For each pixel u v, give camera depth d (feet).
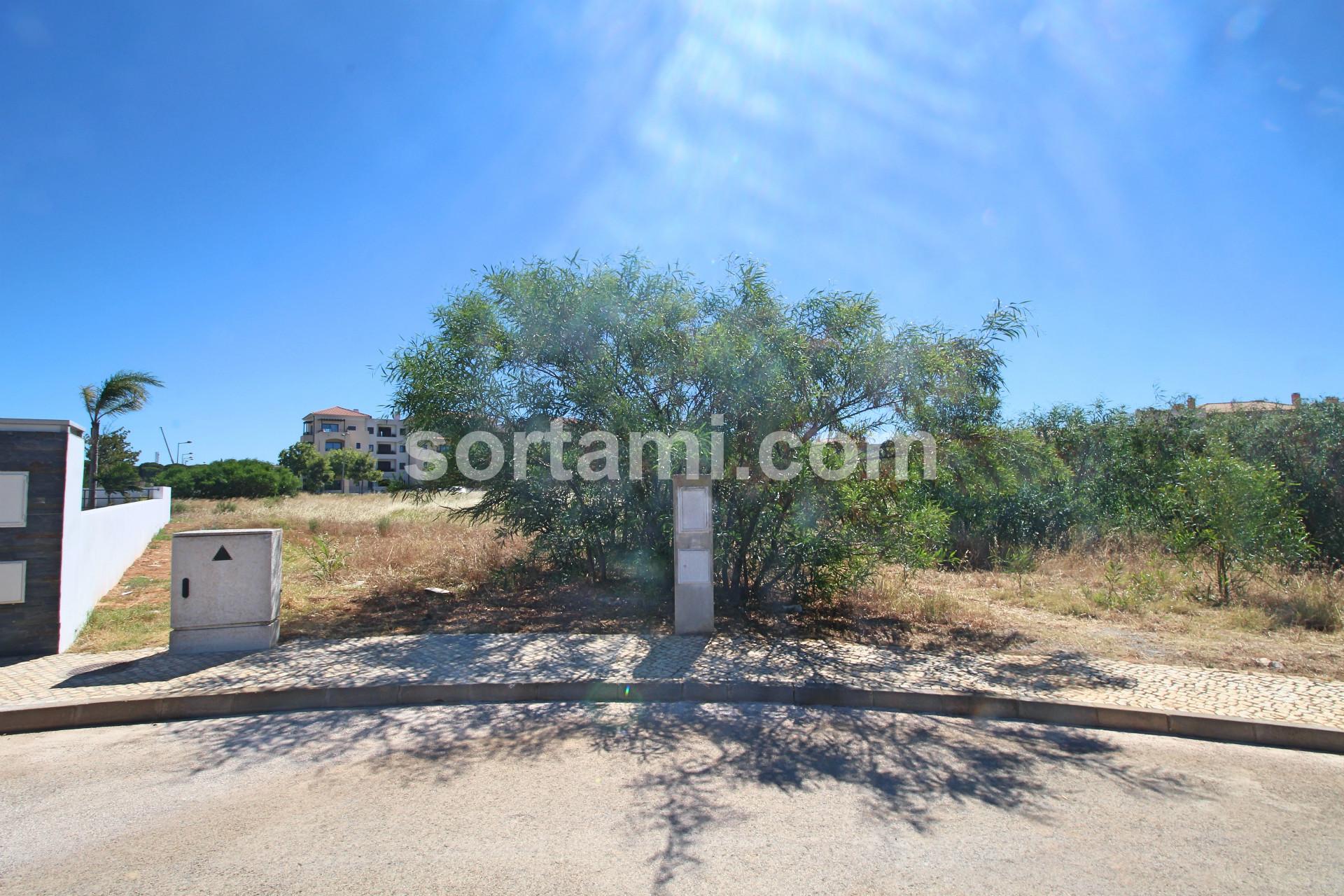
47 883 10.69
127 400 80.07
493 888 10.56
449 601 32.07
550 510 30.89
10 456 23.32
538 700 20.27
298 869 11.09
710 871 11.13
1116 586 34.42
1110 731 18.30
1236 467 33.09
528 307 29.32
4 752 16.31
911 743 17.15
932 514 31.35
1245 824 13.09
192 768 15.33
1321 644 25.29
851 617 29.27
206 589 23.70
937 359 26.86
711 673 21.44
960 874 11.13
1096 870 11.33
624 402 27.84
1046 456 30.81
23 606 23.22
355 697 19.79
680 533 26.25
